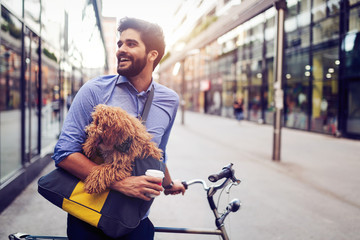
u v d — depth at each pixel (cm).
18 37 527
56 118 916
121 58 133
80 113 125
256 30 1978
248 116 2172
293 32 1564
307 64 1473
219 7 1873
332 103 1335
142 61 134
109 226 119
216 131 1536
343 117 1283
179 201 472
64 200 121
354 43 1182
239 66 2264
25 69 545
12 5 474
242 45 2200
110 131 111
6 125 834
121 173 117
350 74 1228
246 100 2186
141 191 117
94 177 115
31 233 347
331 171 698
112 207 120
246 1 799
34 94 632
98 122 113
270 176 649
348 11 1201
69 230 131
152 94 140
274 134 798
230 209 175
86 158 119
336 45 1278
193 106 3675
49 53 759
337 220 417
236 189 546
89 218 120
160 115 140
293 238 358
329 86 1347
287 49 1625
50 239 160
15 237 158
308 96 1484
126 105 134
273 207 460
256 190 545
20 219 387
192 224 386
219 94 2747
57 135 920
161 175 121
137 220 123
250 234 365
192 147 1013
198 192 517
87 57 1288
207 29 1861
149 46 135
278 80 790
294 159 827
